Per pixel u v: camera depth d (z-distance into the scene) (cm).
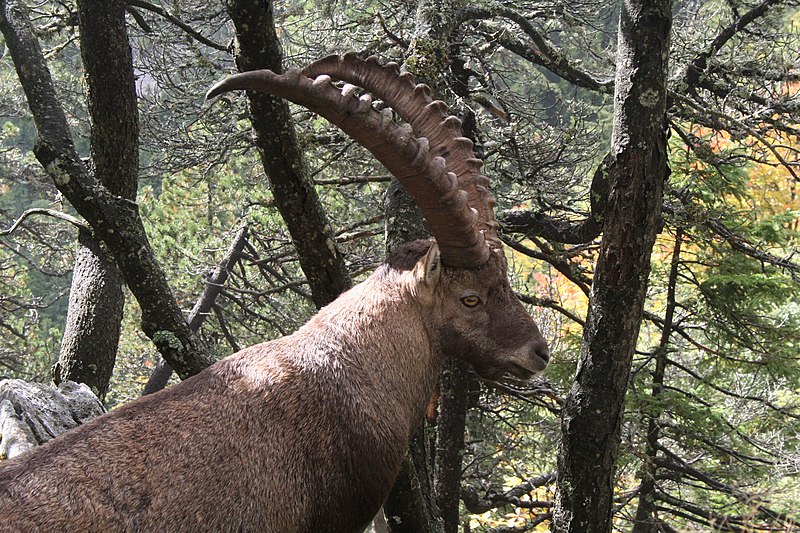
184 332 559
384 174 1151
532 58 1042
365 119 360
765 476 1162
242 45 505
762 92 1110
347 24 1103
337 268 571
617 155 554
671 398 1134
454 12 731
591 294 581
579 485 582
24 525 279
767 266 1316
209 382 340
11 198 2697
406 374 379
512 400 1291
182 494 307
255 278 1565
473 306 395
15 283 2020
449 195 369
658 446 1195
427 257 382
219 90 346
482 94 952
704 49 1043
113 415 320
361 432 355
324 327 371
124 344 1720
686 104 1016
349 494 353
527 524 1288
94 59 625
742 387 1357
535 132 1170
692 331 1466
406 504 559
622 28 556
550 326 1244
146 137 1144
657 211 559
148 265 556
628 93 548
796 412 1337
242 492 320
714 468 1230
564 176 1137
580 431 577
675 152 1204
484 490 1283
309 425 344
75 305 802
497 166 1088
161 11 856
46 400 484
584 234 895
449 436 1049
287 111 527
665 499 1219
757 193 1623
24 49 635
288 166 539
